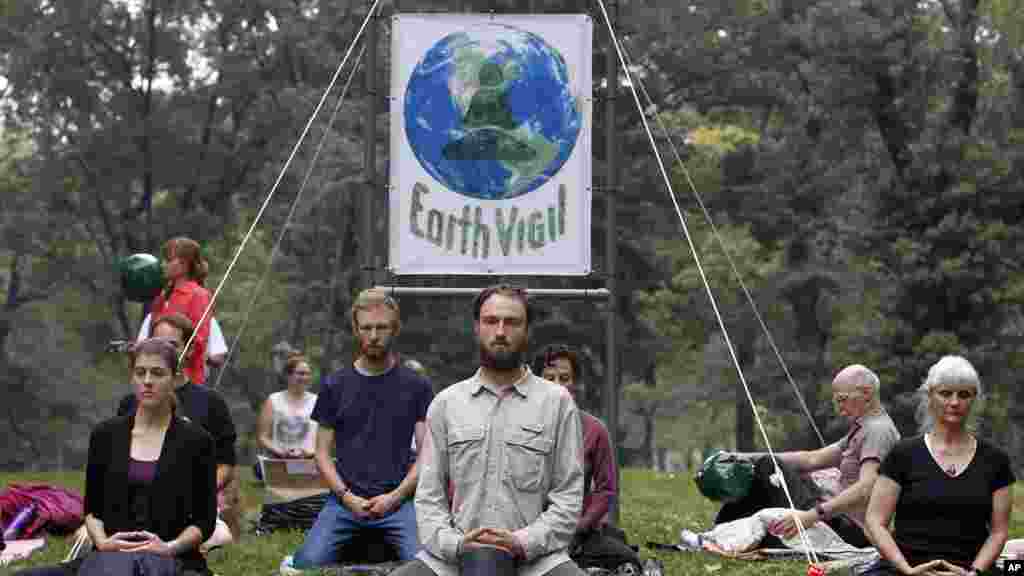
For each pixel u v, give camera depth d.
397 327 9.97
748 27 38.69
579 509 7.45
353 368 9.99
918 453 8.05
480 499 7.40
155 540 8.02
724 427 57.19
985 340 33.41
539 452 7.42
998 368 32.91
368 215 12.33
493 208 12.09
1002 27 34.94
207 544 10.88
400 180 12.10
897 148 35.41
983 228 33.00
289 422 14.52
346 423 9.87
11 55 40.84
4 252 47.69
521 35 12.12
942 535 7.96
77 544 9.31
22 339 51.97
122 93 42.03
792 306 40.62
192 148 42.19
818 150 38.91
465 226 12.06
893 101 34.81
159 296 11.78
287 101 38.28
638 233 38.47
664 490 19.72
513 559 7.27
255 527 12.91
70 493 12.60
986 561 7.85
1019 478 35.16
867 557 10.21
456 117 12.09
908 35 34.81
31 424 49.97
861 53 34.47
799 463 11.15
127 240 42.78
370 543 9.83
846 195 38.88
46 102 41.53
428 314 38.06
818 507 10.20
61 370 51.38
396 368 9.99
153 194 45.25
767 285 38.47
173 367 8.25
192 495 8.25
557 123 12.10
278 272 41.53
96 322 48.38
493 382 7.54
